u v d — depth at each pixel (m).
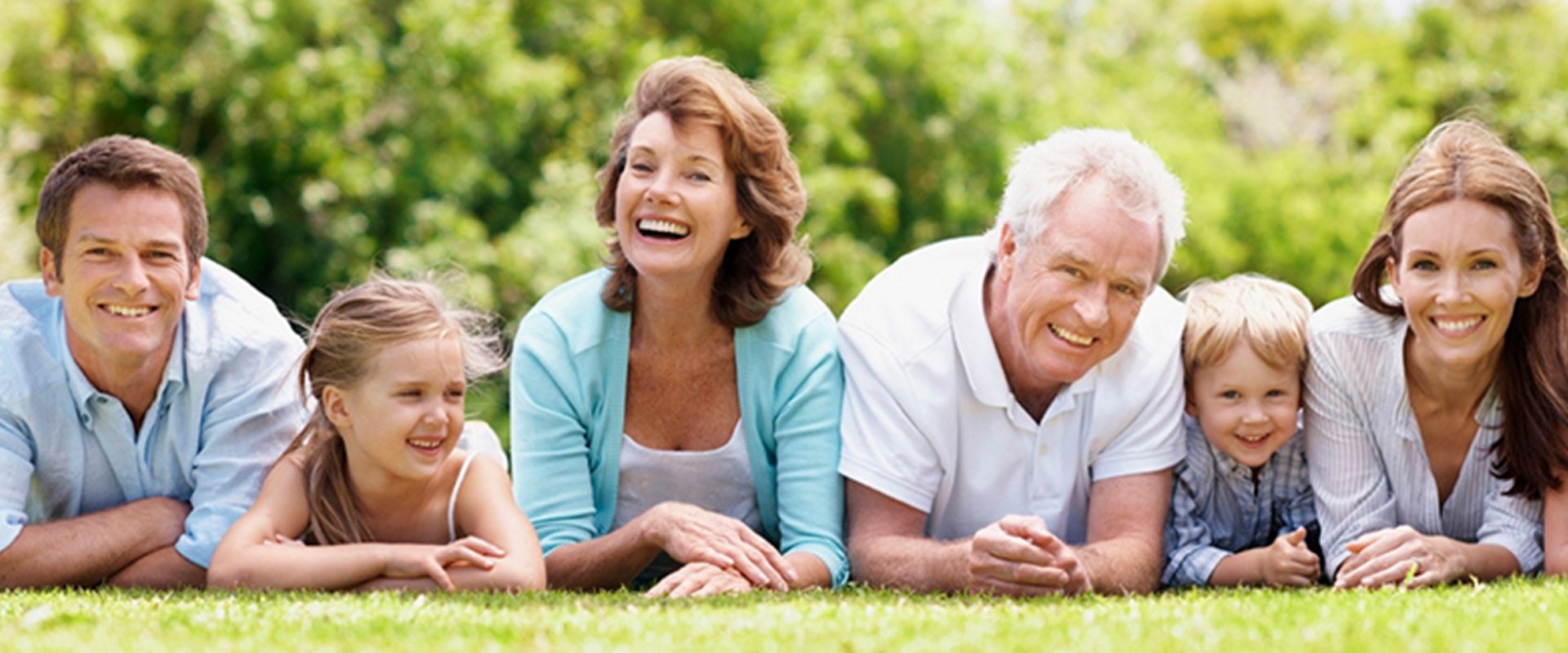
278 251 13.90
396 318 4.95
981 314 5.07
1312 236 18.80
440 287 5.35
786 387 5.24
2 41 13.71
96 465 5.18
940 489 5.17
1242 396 5.18
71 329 5.05
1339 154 20.88
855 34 15.72
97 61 13.87
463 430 5.50
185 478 5.26
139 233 4.85
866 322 5.21
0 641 3.58
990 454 5.14
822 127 14.63
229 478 5.16
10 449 5.02
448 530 5.07
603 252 5.38
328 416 5.04
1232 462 5.33
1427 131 20.69
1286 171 19.28
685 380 5.30
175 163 4.99
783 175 5.16
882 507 5.10
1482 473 5.14
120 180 4.85
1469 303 4.72
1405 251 4.84
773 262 5.23
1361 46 22.17
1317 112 21.95
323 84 13.55
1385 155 19.72
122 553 5.01
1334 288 18.77
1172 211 4.80
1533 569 4.93
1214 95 22.42
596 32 14.84
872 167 15.73
